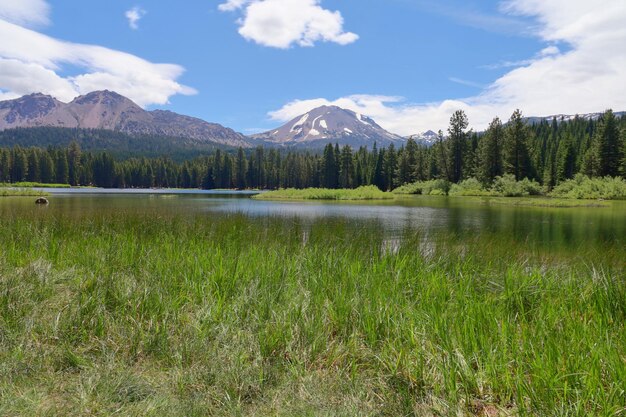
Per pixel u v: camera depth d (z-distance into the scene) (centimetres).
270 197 4288
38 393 200
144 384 213
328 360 246
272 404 202
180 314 309
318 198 4191
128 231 722
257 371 227
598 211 2253
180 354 244
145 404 194
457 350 231
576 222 1566
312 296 343
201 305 329
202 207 2241
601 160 5041
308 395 207
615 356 206
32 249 538
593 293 331
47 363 232
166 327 278
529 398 196
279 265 434
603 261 549
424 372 221
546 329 252
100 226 787
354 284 358
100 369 226
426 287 356
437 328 261
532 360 219
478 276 427
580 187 3984
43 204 2283
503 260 524
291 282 382
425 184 5766
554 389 190
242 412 194
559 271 465
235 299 336
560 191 4322
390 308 297
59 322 281
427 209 2417
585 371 200
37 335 267
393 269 427
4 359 232
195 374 225
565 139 5903
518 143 5166
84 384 209
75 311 299
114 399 197
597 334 243
